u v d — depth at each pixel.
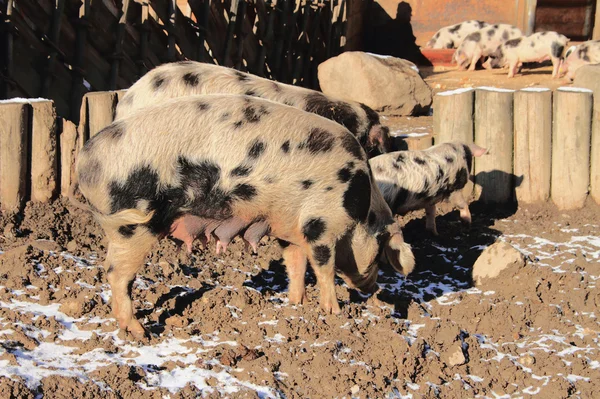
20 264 7.62
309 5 11.89
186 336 7.28
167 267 7.83
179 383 6.94
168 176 7.06
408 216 8.88
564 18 16.67
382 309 7.59
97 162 7.03
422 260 8.27
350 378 7.07
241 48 10.91
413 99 10.43
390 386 7.08
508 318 7.64
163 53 10.23
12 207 8.21
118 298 7.20
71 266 7.70
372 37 16.59
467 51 14.29
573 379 7.23
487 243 8.45
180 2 11.28
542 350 7.41
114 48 9.69
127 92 8.12
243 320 7.45
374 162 8.30
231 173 7.13
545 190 8.91
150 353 7.12
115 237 7.10
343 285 7.87
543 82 12.51
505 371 7.26
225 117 7.15
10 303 7.36
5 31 8.92
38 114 8.25
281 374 7.09
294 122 7.25
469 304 7.71
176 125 7.09
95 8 9.48
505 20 16.22
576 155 8.81
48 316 7.27
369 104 10.36
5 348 7.00
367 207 7.40
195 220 7.19
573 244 8.41
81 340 7.14
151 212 7.06
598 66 9.23
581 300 7.80
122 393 6.84
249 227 7.30
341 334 7.35
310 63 12.24
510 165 8.95
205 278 7.82
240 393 6.89
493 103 8.90
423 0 16.27
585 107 8.77
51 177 8.30
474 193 9.03
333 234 7.37
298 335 7.34
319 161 7.24
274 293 7.75
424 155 8.40
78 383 6.83
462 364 7.28
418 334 7.43
